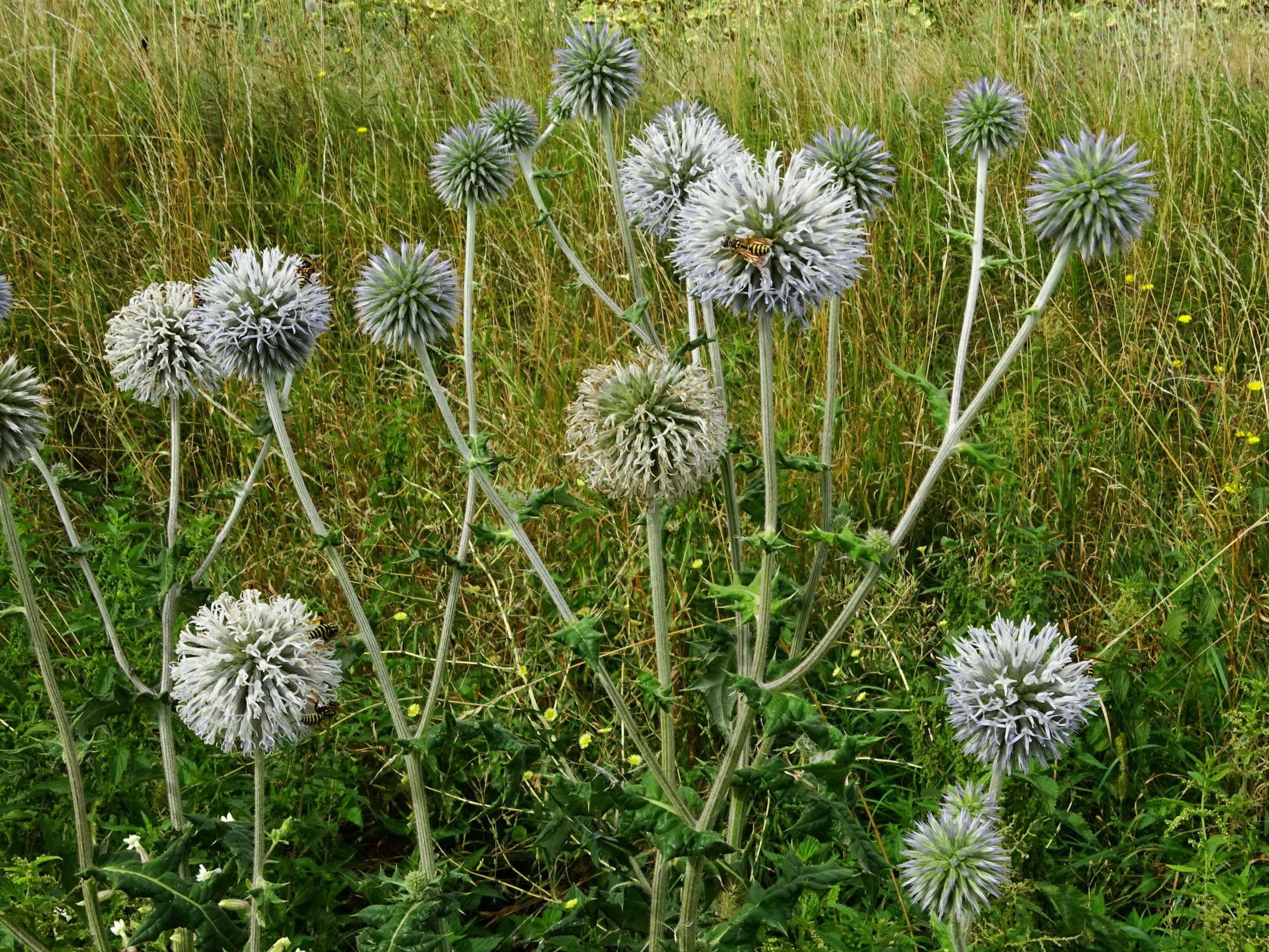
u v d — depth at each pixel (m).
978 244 0.56
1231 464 0.87
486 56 1.49
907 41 1.57
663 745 0.57
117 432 0.93
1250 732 0.65
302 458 0.93
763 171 0.54
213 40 1.40
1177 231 1.10
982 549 0.82
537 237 1.12
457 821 0.72
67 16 1.44
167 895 0.50
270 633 0.55
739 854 0.55
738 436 0.60
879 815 0.71
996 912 0.59
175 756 0.62
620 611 0.79
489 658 0.78
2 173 1.22
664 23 1.72
